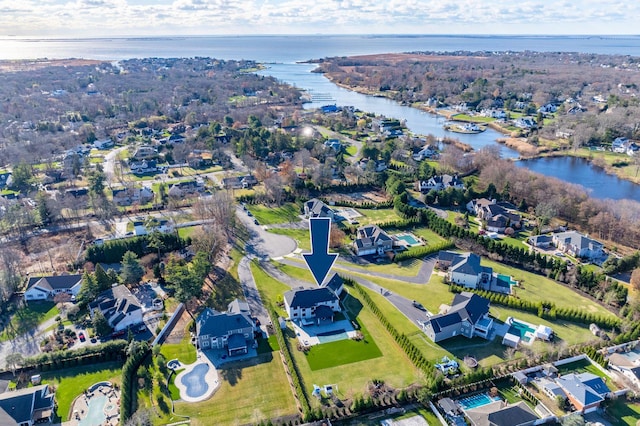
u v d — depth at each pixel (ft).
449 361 289.94
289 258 425.28
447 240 461.37
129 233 471.62
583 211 498.28
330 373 280.51
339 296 366.43
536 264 406.21
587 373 274.98
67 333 313.53
